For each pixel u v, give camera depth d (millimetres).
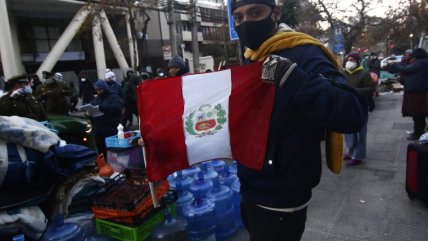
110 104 6078
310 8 21703
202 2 46938
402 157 5797
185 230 3010
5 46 20938
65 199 2959
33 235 2688
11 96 5328
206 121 1870
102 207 2898
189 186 3467
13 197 2645
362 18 21344
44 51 27281
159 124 1878
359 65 5691
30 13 25953
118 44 27797
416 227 3502
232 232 3471
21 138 2695
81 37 29031
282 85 1407
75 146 3172
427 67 6355
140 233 2820
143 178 3105
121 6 18344
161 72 13375
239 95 1760
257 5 1603
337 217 3830
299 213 1671
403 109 6809
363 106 1478
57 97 7410
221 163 3820
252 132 1695
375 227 3564
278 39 1615
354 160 5500
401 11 25469
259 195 1679
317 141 1633
